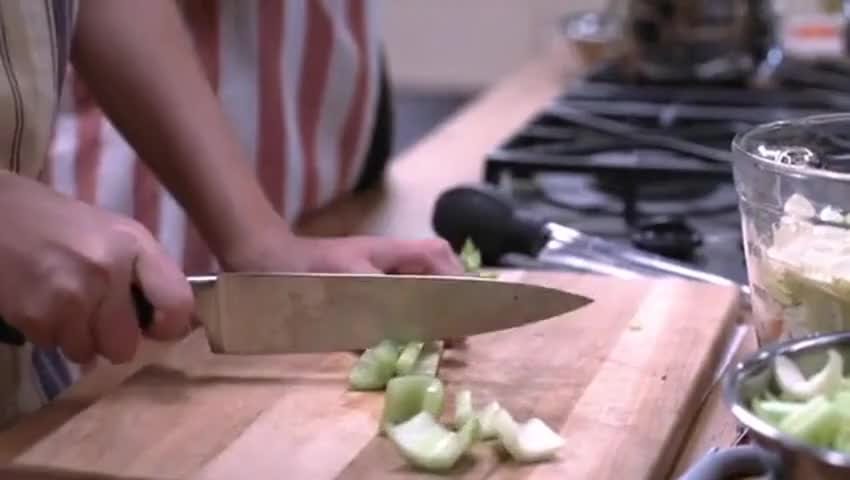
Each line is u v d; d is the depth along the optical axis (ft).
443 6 7.89
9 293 2.58
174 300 2.62
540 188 4.56
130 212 4.15
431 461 2.39
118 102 3.27
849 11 6.40
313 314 2.87
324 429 2.58
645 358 2.88
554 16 7.80
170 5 3.33
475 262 3.42
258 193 3.31
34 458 2.49
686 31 5.66
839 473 1.90
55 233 2.57
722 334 3.06
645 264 3.57
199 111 3.27
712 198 4.40
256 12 4.20
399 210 4.46
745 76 5.70
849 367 2.24
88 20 3.21
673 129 4.98
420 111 7.64
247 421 2.62
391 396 2.56
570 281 3.35
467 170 4.89
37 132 3.14
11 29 3.04
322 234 4.22
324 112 4.43
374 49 4.54
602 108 5.27
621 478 2.37
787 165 2.63
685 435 2.68
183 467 2.45
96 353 2.70
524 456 2.41
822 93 5.52
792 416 2.08
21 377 3.32
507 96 6.07
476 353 2.93
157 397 2.74
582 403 2.66
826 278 2.51
